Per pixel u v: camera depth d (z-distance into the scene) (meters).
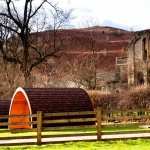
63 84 68.31
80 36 94.75
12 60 56.66
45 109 29.72
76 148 19.69
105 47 137.88
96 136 23.72
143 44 74.38
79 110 30.89
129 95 43.09
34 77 62.28
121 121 34.38
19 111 32.94
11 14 54.81
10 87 57.75
